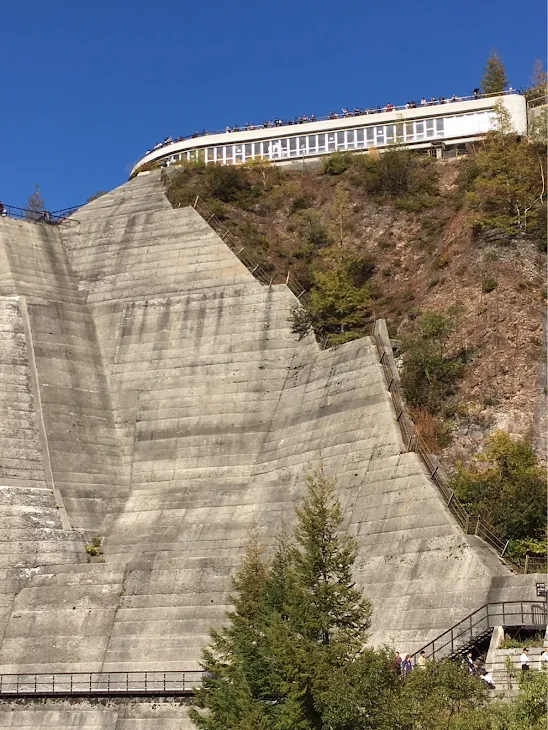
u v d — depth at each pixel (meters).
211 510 66.62
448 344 66.50
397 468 58.75
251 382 72.75
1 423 71.69
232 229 85.50
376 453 60.81
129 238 85.31
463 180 83.44
